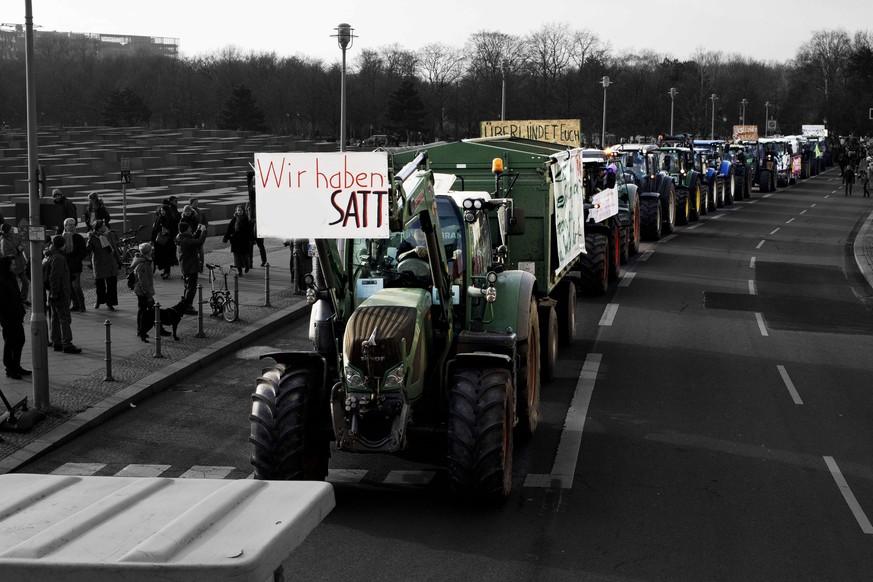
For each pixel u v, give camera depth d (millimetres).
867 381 15383
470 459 9742
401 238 10711
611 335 18797
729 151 51656
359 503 10297
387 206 8641
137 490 3457
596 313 20984
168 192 48406
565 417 13398
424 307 9992
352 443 9547
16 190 50812
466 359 10172
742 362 16641
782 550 8977
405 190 9312
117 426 13484
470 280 11148
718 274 26703
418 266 10391
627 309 21484
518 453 11867
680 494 10453
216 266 20938
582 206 19062
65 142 90562
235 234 26266
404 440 9516
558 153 16859
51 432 12867
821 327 19750
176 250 29797
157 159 69250
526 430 12281
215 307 20703
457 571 8578
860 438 12445
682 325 19797
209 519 3133
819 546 9062
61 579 2822
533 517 9836
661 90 105562
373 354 9375
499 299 12000
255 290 24391
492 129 28828
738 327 19656
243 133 102375
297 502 3320
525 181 15719
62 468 11781
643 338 18531
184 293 21828
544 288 15852
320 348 10625
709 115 113750
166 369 16141
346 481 11008
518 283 12211
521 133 28812
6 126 118438
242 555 2865
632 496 10398
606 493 10500
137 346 17969
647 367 16250
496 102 109312
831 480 10883
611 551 8977
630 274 26500
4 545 3016
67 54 161500
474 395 9906
